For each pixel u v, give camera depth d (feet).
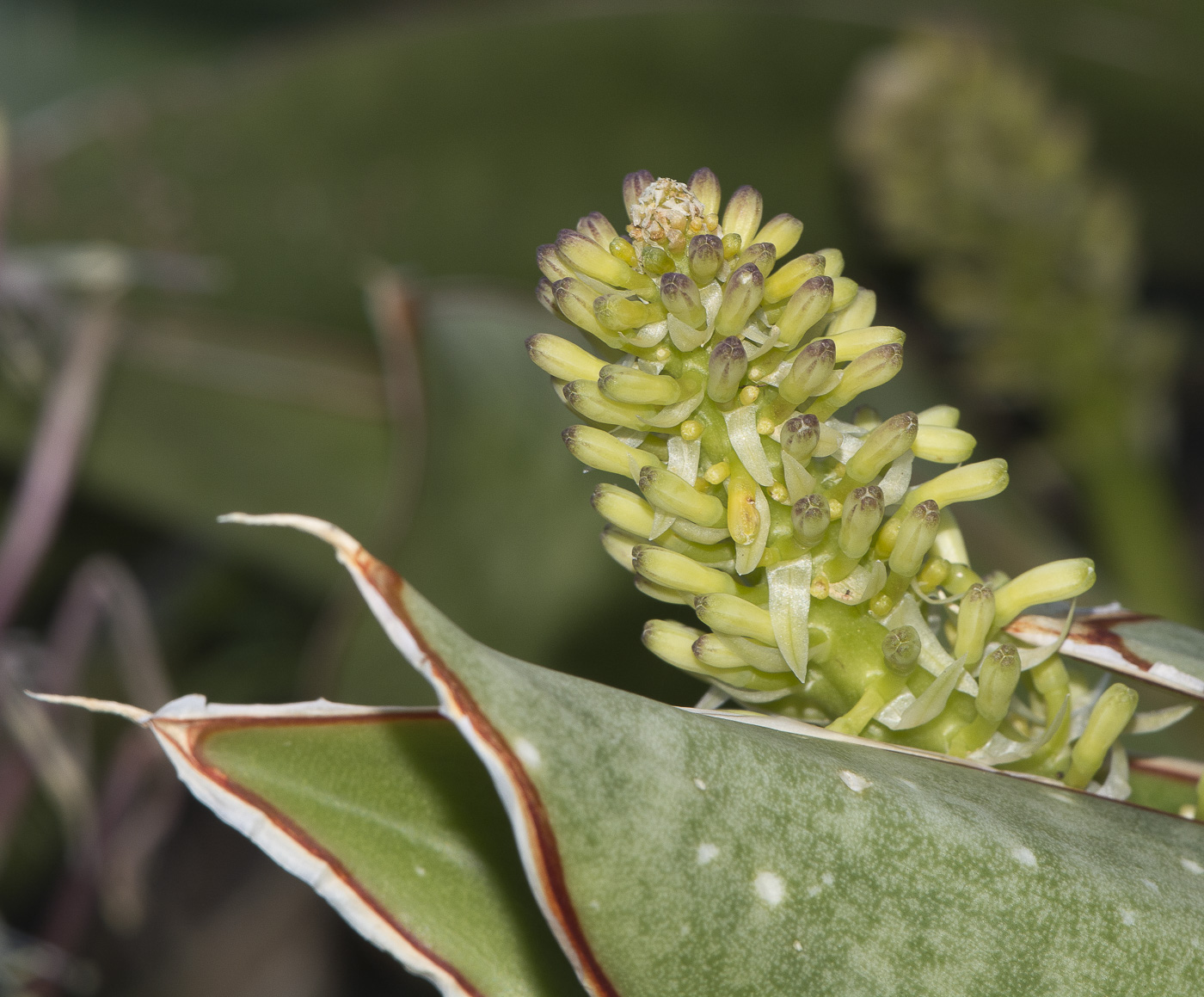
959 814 0.89
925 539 0.93
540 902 0.85
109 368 1.92
